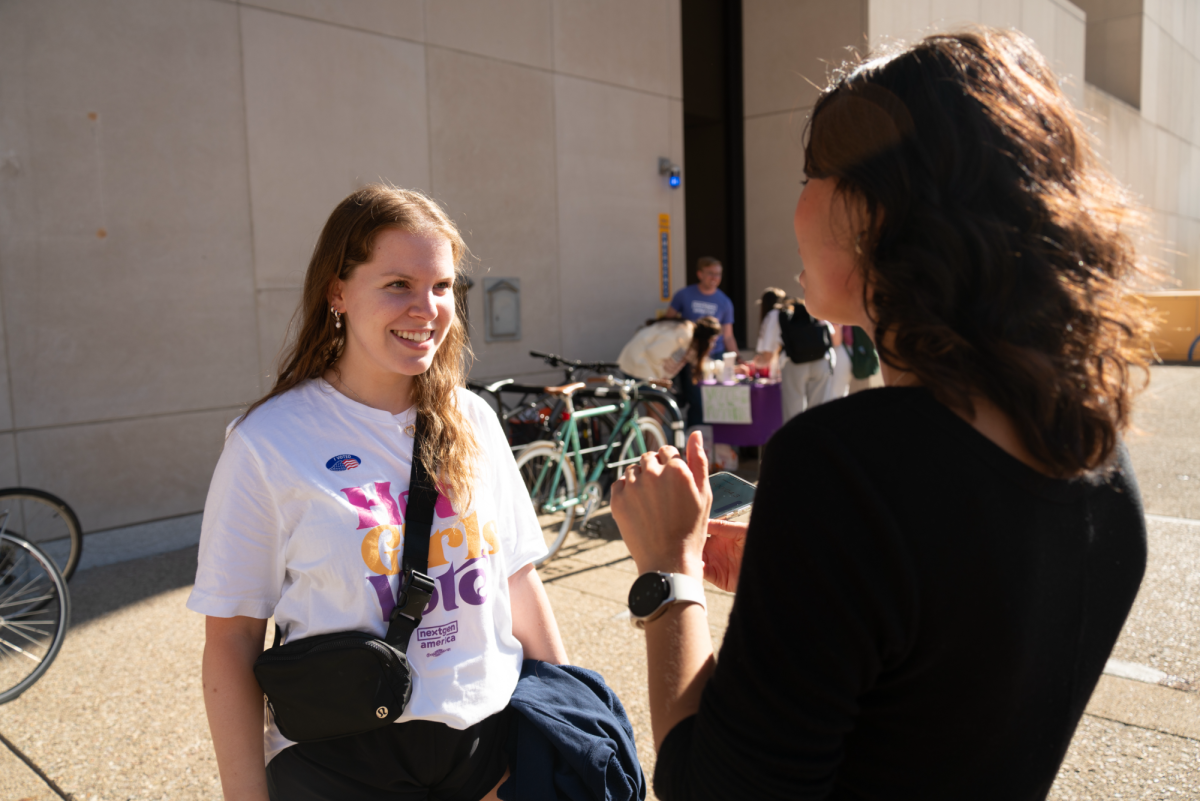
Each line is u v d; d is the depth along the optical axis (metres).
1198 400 10.52
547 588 4.50
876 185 0.75
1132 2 22.08
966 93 0.74
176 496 5.64
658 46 9.05
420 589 1.34
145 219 5.44
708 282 7.61
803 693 0.71
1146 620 3.92
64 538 5.14
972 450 0.73
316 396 1.45
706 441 6.70
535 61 7.84
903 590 0.71
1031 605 0.73
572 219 8.24
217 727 1.32
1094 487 0.81
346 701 1.28
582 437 5.88
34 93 4.99
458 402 1.57
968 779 0.77
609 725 1.49
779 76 11.26
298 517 1.36
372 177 6.64
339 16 6.38
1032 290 0.71
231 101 5.81
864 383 6.85
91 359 5.26
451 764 1.39
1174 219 25.58
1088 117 0.84
